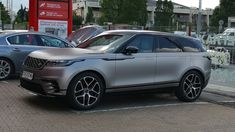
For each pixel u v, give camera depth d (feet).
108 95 27.96
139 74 28.73
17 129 21.90
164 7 242.99
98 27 62.08
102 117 25.44
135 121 24.82
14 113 25.32
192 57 31.50
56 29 58.29
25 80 27.61
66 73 25.64
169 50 30.55
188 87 31.50
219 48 49.52
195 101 32.24
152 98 32.73
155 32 30.48
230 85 40.45
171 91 31.04
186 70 31.09
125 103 30.25
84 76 26.40
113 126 23.40
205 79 32.40
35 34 40.34
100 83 27.17
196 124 24.72
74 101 26.21
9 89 33.71
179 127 23.82
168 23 205.67
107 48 28.17
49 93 25.89
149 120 25.22
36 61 26.73
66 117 24.91
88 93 26.81
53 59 25.85
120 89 28.04
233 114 27.99
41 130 21.90
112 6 204.44
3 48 38.40
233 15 193.98
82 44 31.07
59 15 58.29
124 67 27.96
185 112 27.99
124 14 198.29
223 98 34.04
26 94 31.53
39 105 27.81
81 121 24.17
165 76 30.04
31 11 56.65
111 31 30.81
